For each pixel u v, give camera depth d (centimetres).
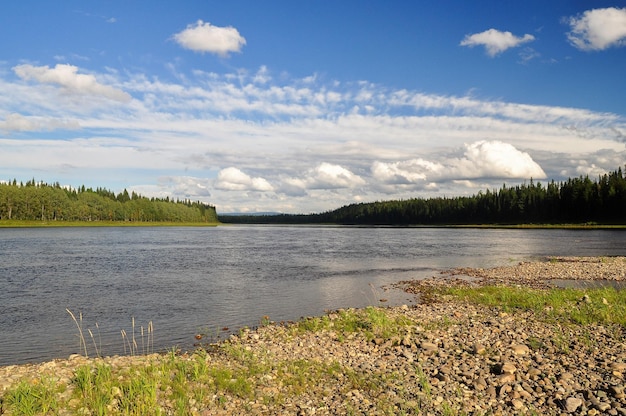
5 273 4516
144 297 3322
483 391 1349
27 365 1700
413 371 1554
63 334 2319
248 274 4628
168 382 1449
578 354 1659
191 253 7094
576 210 16688
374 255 6862
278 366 1641
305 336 2139
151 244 9081
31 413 1215
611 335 1917
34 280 4091
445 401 1281
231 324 2531
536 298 2838
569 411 1191
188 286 3838
